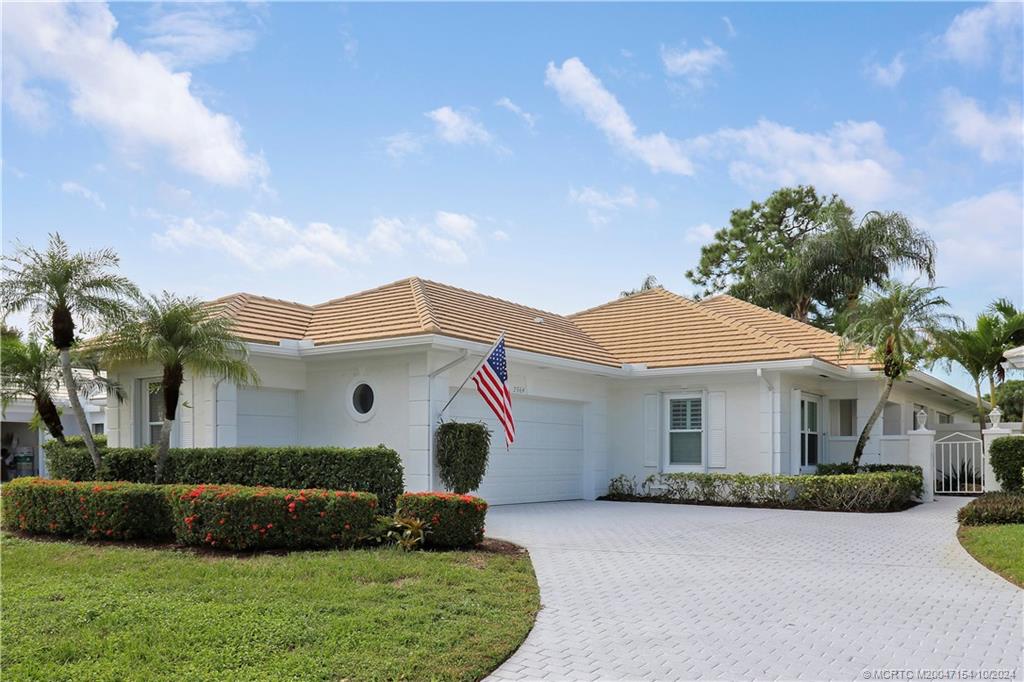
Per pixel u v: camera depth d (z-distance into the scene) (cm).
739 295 3688
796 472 1847
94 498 1133
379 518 1121
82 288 1354
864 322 1775
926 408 2814
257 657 621
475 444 1478
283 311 1798
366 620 710
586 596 845
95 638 661
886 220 3216
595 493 1959
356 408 1605
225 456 1315
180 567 933
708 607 798
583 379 1944
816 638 691
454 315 1717
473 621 721
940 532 1299
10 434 2639
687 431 1938
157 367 1614
